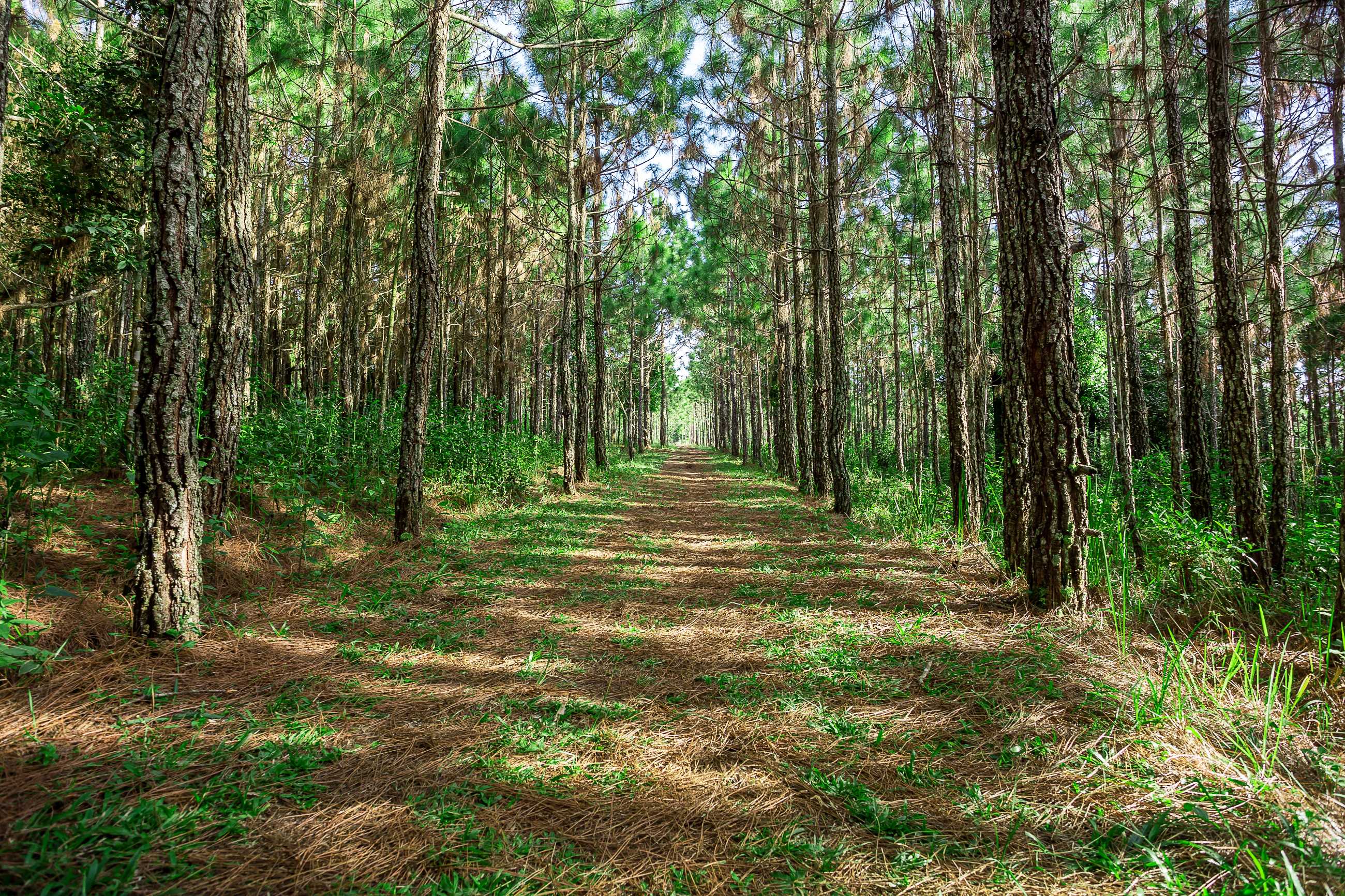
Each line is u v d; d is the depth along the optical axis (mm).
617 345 29781
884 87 9477
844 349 10055
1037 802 2139
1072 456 4199
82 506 4789
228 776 2182
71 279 7926
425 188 6824
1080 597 4180
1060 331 4227
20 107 6727
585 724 2742
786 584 5234
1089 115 8242
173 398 3342
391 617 4176
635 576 5621
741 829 2021
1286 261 7750
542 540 7184
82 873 1645
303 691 2951
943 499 9406
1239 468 5418
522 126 10969
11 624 2809
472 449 10273
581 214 12758
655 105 11383
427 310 6793
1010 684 3020
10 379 4258
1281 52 4723
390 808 2064
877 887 1757
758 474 20469
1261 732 2553
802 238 13523
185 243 3373
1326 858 1770
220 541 4703
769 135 12203
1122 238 7656
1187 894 1691
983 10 8438
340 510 6711
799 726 2719
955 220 7930
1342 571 3172
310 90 10008
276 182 12070
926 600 4566
